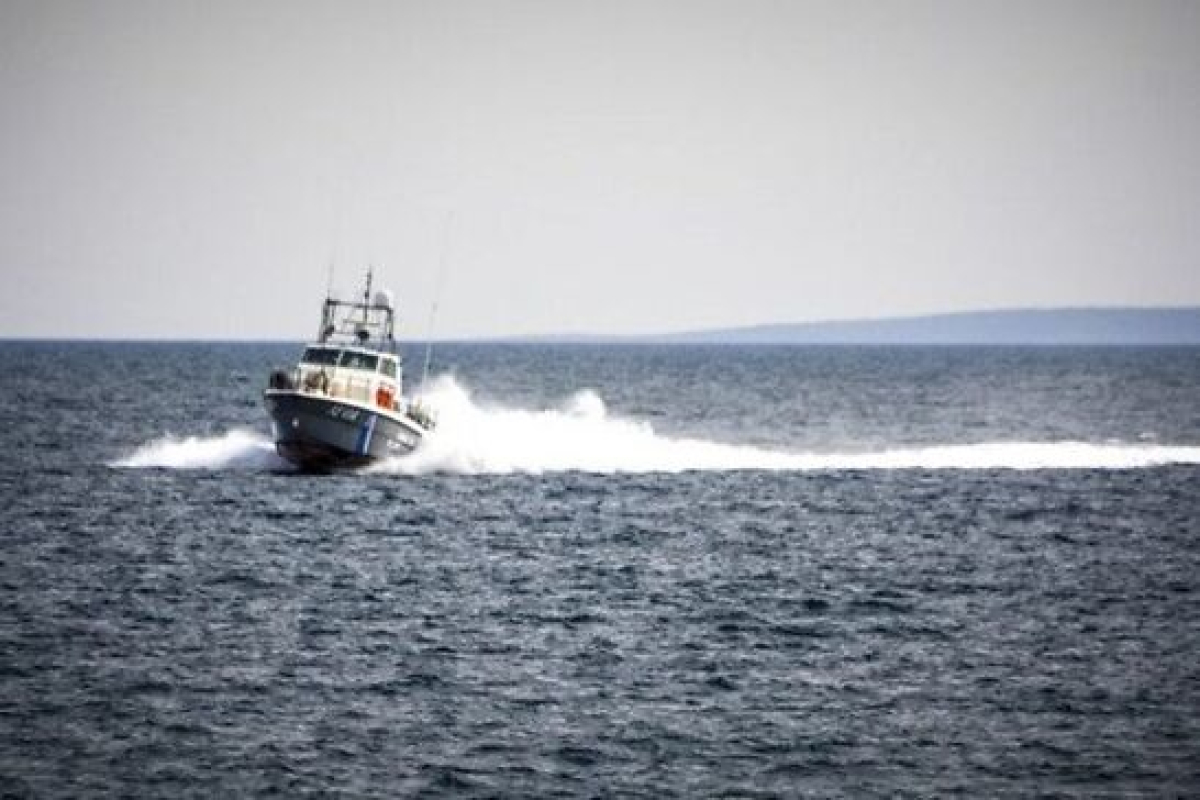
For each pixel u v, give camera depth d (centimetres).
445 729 11756
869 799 10556
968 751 11481
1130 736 11825
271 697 12431
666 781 10806
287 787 10531
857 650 14325
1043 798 10600
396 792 10500
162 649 13800
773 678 13312
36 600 15588
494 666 13525
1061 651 14375
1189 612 16138
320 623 14950
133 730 11544
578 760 11169
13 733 11400
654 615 15638
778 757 11312
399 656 13775
